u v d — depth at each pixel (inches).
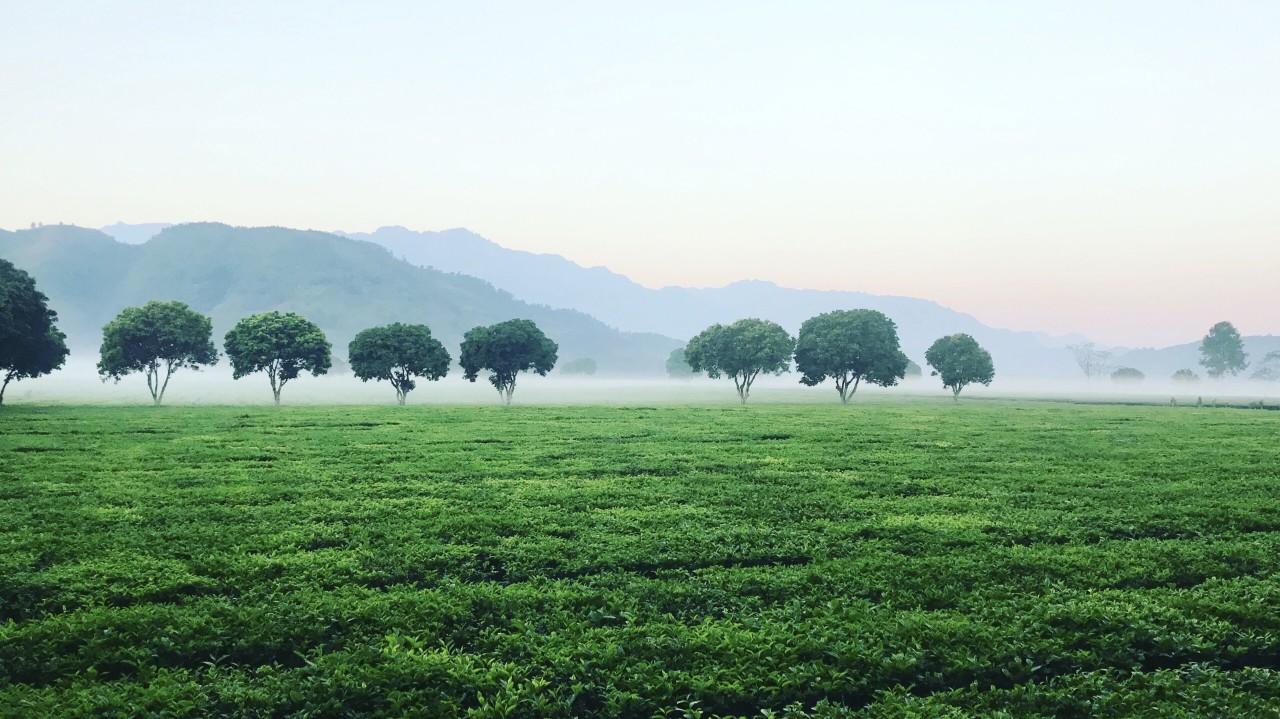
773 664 431.5
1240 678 426.6
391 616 496.1
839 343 4030.5
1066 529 768.9
